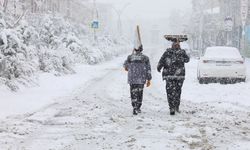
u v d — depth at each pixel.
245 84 24.25
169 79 15.67
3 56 22.89
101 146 10.91
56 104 18.11
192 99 19.53
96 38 70.38
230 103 18.05
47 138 11.84
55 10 82.38
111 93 21.92
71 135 12.19
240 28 68.81
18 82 23.81
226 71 25.06
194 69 38.81
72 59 40.00
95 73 35.62
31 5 61.16
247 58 60.16
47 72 31.47
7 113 15.77
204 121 14.13
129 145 10.95
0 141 11.41
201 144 11.02
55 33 51.50
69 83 26.91
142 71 15.74
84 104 18.12
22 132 12.51
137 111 15.82
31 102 18.55
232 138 11.73
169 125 13.51
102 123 13.92
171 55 15.79
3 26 24.59
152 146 10.82
